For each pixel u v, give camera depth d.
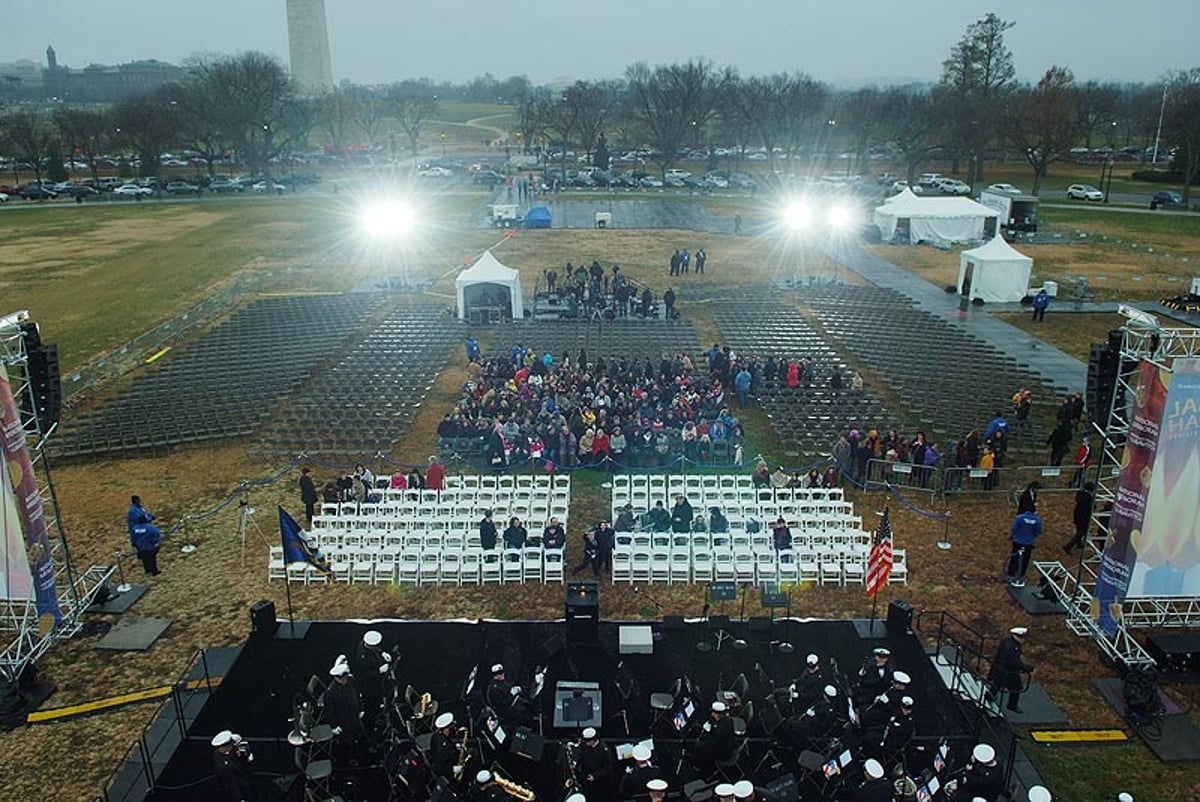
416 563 21.86
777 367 35.03
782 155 154.88
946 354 39.28
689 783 13.62
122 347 39.66
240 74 136.12
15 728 16.55
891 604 18.56
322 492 26.48
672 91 136.00
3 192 102.94
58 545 23.52
